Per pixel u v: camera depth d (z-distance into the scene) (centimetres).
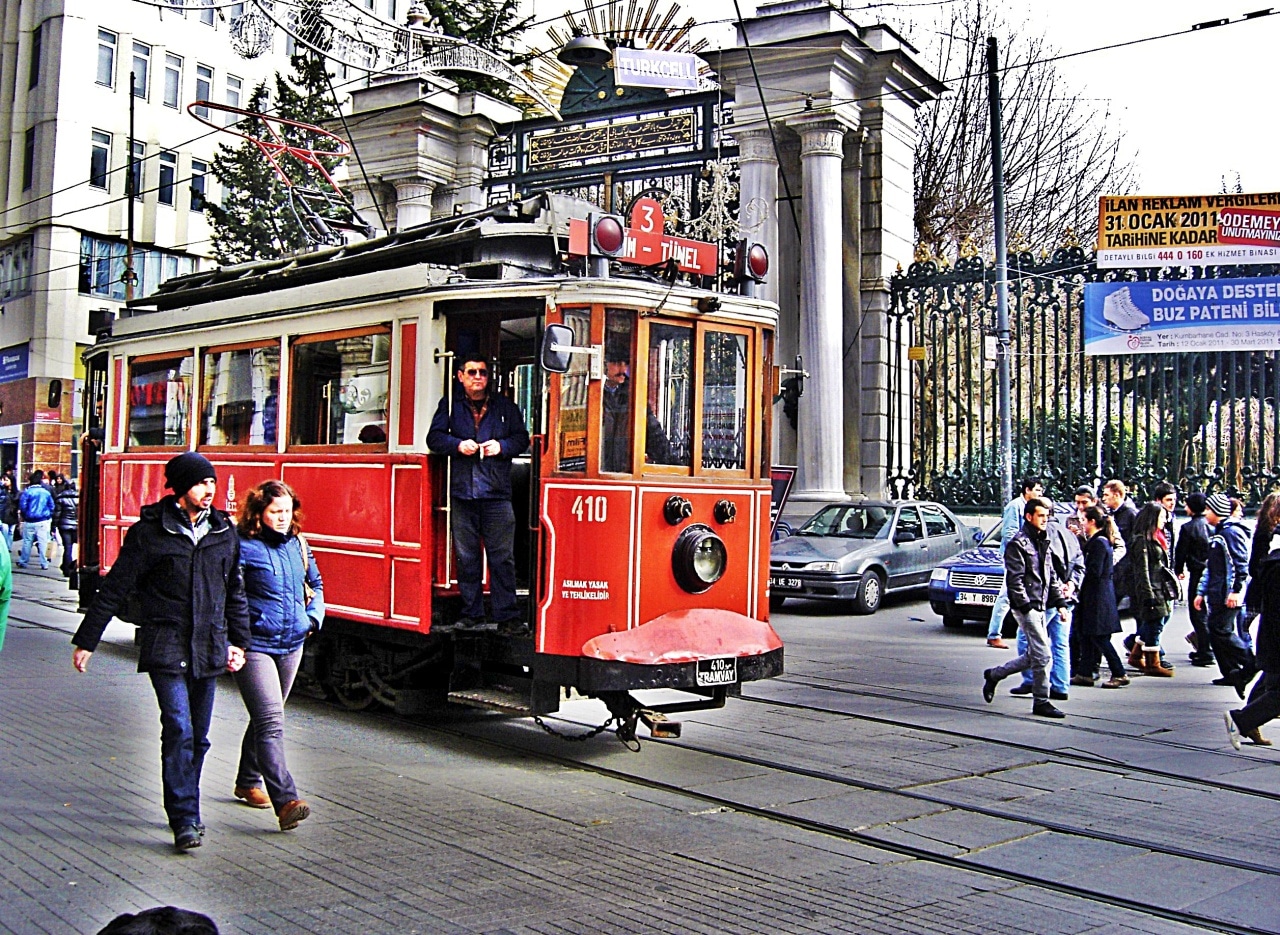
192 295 1205
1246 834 658
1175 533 1769
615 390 804
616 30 2269
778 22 1978
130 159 2870
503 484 842
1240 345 1775
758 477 877
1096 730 936
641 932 492
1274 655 826
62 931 475
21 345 3553
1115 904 541
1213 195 1802
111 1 3616
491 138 2448
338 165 2692
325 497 956
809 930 500
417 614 860
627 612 790
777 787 740
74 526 2097
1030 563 1007
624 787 740
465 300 851
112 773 736
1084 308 1861
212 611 598
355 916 502
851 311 2072
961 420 2012
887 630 1545
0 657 1184
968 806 703
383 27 2789
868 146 2064
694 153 2041
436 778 751
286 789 624
